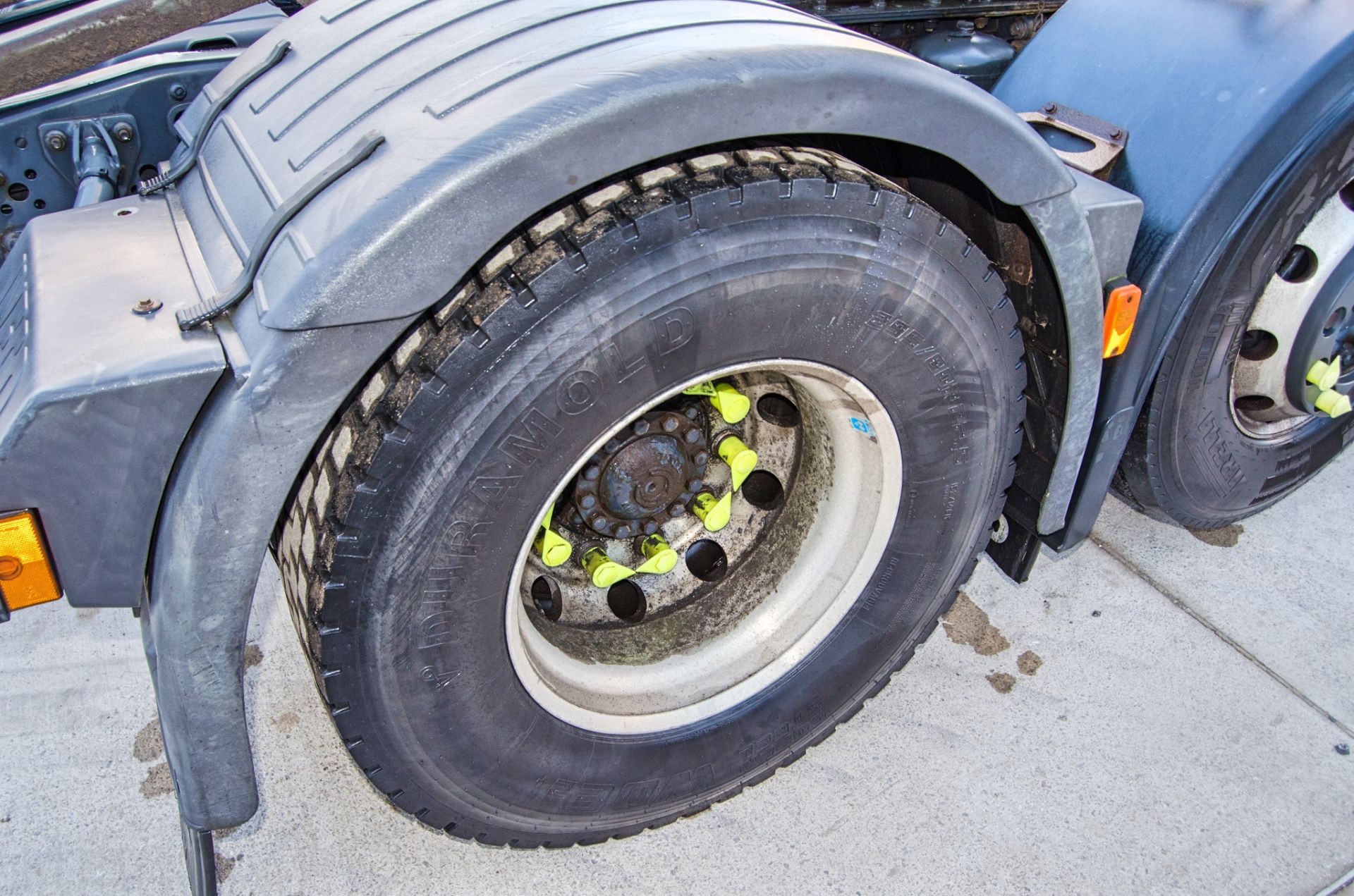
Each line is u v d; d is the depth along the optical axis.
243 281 1.22
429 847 1.95
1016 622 2.40
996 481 1.84
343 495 1.26
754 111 1.20
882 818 1.97
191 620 1.26
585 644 1.84
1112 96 1.98
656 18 1.36
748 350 1.41
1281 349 2.21
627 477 1.61
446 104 1.23
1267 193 1.83
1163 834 1.92
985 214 1.65
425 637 1.38
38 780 2.06
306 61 1.59
